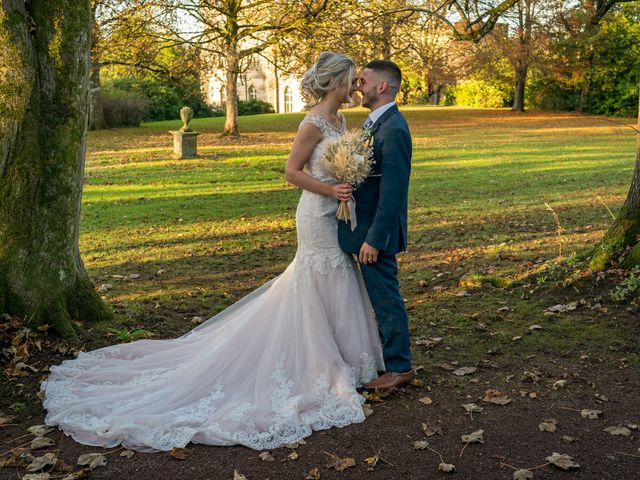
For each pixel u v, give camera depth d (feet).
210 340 13.41
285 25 71.56
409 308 18.35
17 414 11.51
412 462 9.77
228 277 22.36
